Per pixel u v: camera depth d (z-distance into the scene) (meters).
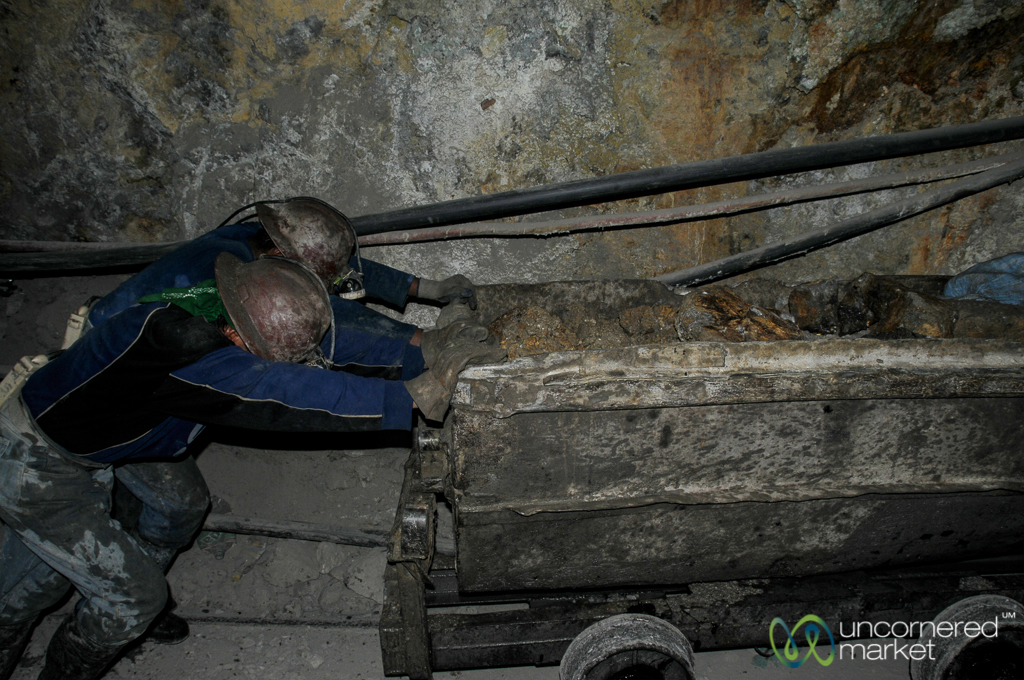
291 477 2.69
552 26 2.48
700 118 2.65
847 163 2.60
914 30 2.47
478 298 2.51
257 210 1.88
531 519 1.57
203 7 2.46
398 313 2.90
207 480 2.65
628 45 2.52
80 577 1.67
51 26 2.51
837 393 1.53
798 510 1.66
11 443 1.55
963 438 1.66
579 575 1.71
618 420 1.50
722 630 1.75
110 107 2.67
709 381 1.48
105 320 1.55
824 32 2.48
